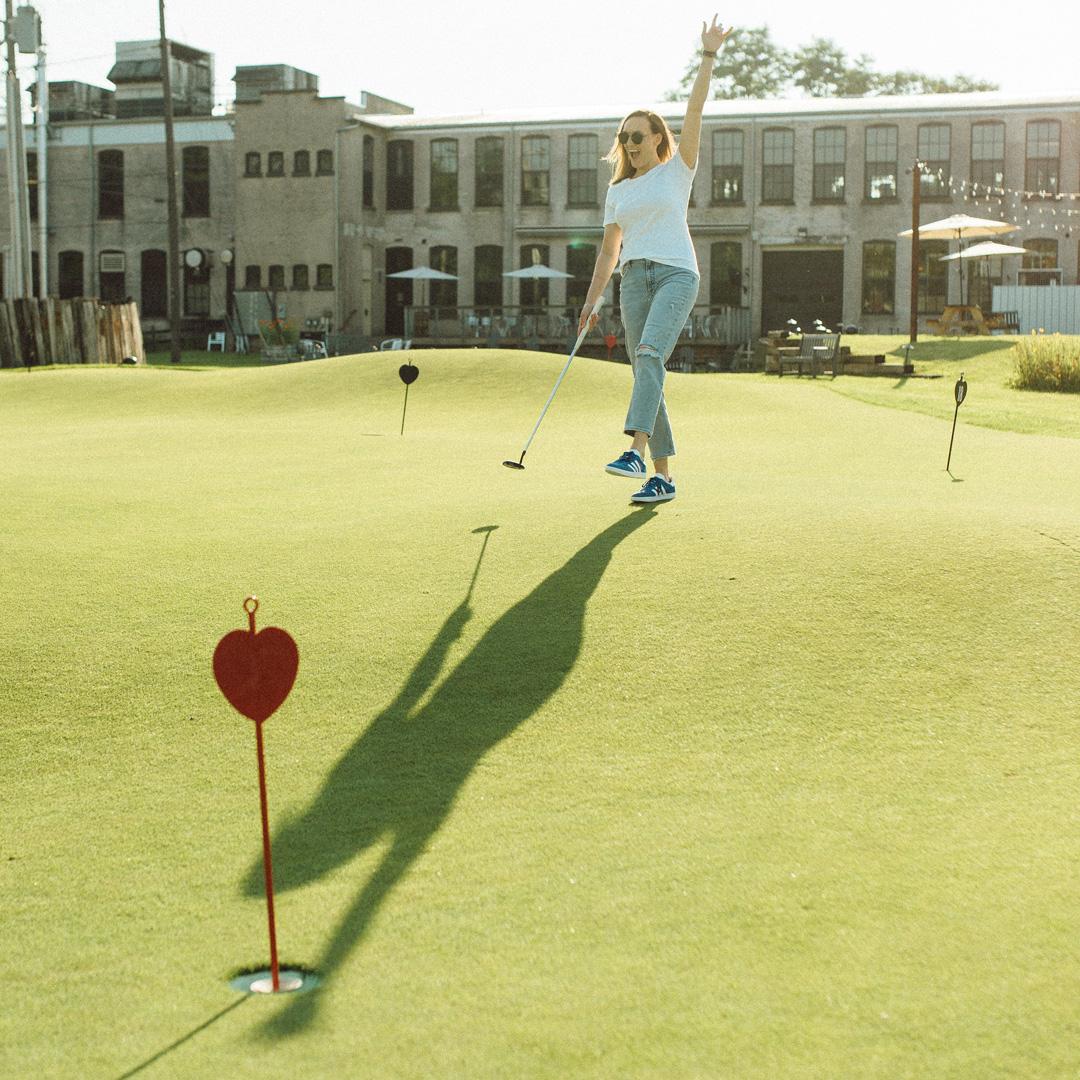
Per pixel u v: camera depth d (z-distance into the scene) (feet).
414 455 27.50
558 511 17.88
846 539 15.39
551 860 8.94
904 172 116.26
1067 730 10.96
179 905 8.52
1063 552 14.73
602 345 112.37
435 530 17.21
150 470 25.04
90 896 8.69
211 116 133.90
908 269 117.19
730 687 11.91
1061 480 23.27
